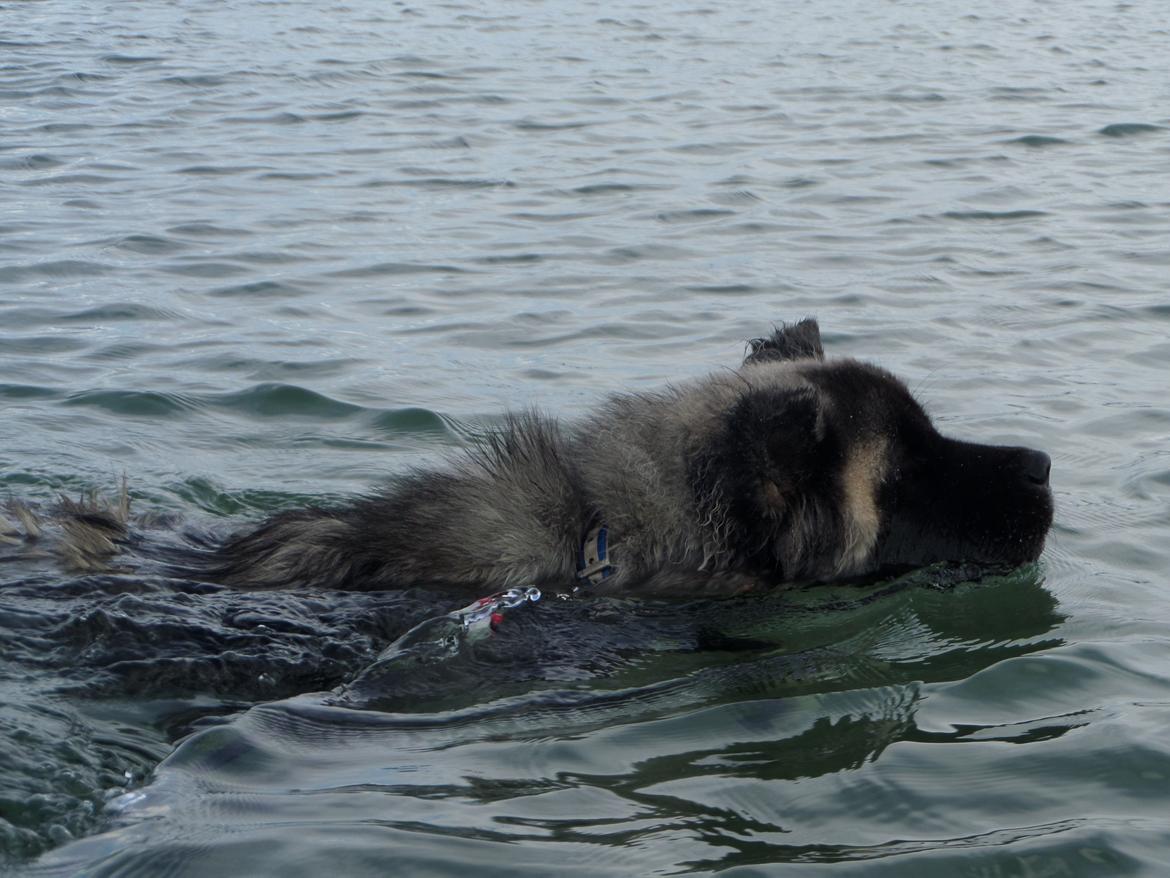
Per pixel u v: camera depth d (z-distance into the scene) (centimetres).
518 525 669
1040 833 489
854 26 3428
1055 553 790
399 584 661
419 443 995
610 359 1179
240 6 3684
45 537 720
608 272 1439
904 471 698
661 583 662
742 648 652
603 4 3828
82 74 2614
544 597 652
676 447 672
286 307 1317
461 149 2036
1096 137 2103
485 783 520
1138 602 720
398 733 558
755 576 667
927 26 3416
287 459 967
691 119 2266
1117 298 1328
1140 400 1059
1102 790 522
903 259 1481
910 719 580
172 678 589
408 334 1247
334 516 707
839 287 1381
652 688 604
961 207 1702
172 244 1519
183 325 1260
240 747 538
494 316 1298
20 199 1711
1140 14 3616
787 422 647
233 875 456
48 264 1431
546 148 2047
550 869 461
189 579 675
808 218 1662
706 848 476
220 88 2508
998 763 541
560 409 1052
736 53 2992
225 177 1844
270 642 613
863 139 2106
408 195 1762
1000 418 1023
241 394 1084
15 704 562
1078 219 1639
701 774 529
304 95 2452
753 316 1290
